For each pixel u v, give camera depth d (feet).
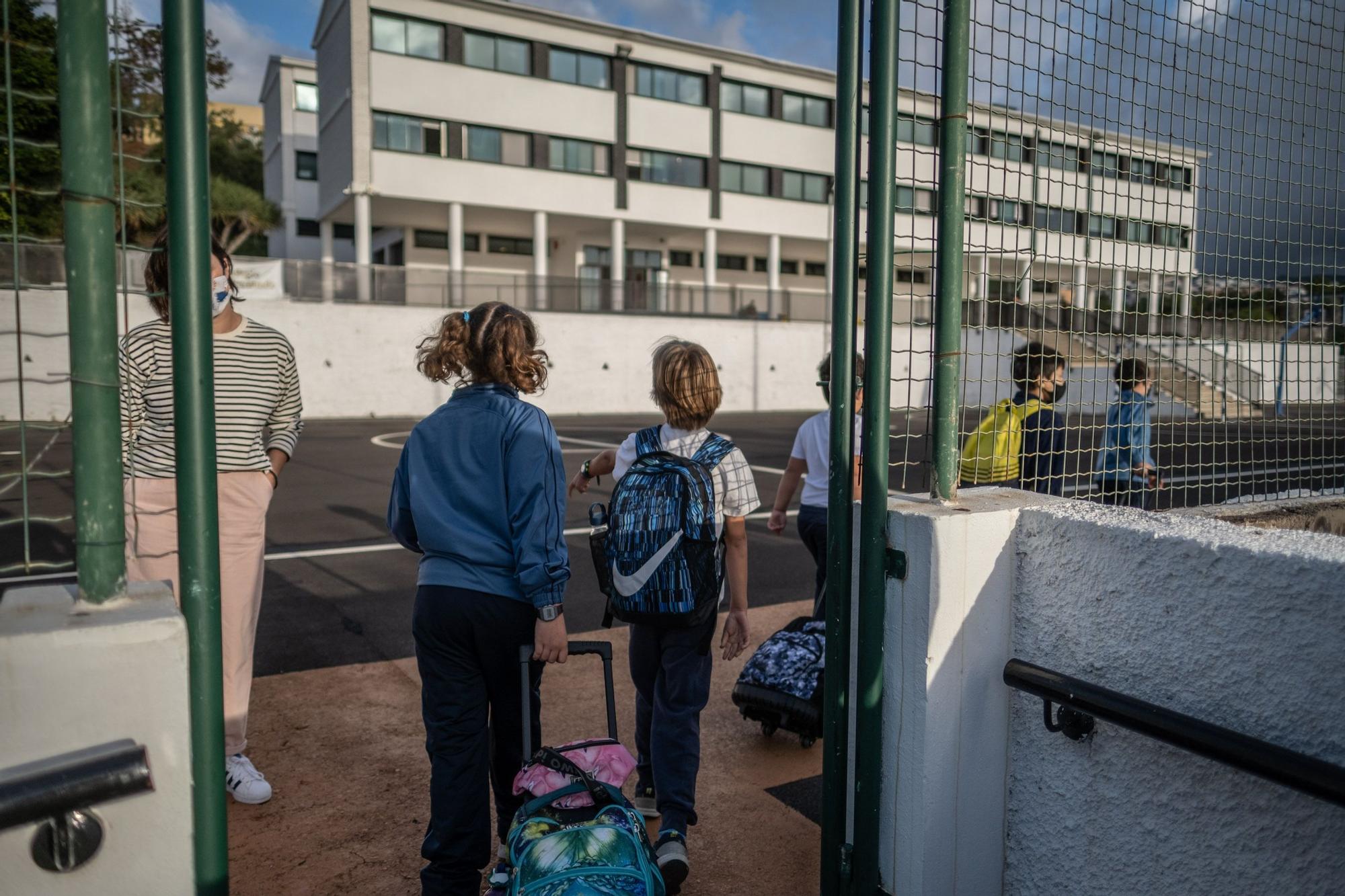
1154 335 8.23
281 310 75.77
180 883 4.67
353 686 13.60
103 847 4.46
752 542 25.73
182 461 4.76
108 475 4.65
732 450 9.27
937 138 6.88
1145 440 14.84
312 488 36.01
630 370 92.17
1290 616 5.04
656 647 9.32
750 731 12.24
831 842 7.28
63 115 4.43
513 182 100.01
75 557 4.94
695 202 110.22
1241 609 5.31
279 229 130.41
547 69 100.83
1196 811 5.68
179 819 4.64
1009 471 10.52
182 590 4.81
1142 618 5.92
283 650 15.48
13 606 4.63
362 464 44.14
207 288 4.77
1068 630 6.49
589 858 6.12
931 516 6.55
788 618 17.49
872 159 6.68
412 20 94.12
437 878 7.35
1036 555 6.73
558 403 89.10
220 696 4.90
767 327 98.27
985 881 7.04
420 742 11.59
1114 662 6.14
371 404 79.20
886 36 6.51
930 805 6.65
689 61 108.78
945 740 6.65
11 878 4.27
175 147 4.67
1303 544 5.30
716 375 9.39
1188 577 5.61
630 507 8.61
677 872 7.97
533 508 7.22
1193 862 5.71
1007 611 6.93
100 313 4.57
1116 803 6.23
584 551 24.50
